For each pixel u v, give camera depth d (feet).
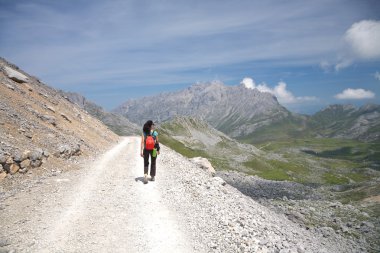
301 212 140.67
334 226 123.03
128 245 35.42
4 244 33.24
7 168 61.26
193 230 41.34
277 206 152.05
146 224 42.16
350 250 96.07
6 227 38.14
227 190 71.26
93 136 162.91
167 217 45.52
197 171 89.66
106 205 49.44
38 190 56.54
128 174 76.02
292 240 54.65
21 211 44.47
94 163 94.07
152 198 54.75
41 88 178.50
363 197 206.39
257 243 39.96
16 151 66.08
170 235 39.01
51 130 105.40
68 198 52.34
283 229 66.08
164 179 71.36
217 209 51.16
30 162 68.74
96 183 64.39
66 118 149.28
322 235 106.11
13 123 86.99
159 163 97.66
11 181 60.08
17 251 31.96
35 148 79.15
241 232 42.22
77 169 81.87
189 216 46.85
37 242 34.53
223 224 44.34
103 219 43.11
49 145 88.63
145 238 37.63
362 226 125.39
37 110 123.13
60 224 40.27
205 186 67.26
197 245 36.83
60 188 58.85
